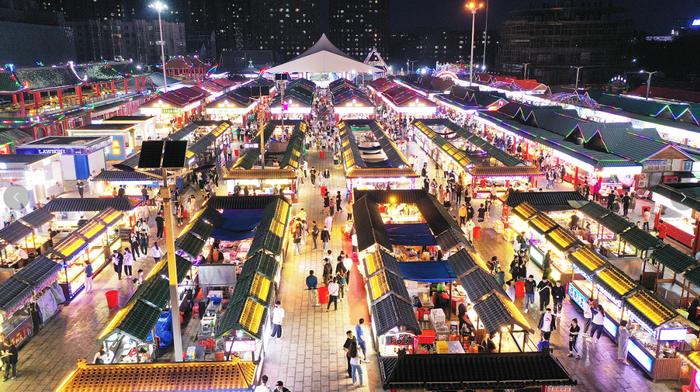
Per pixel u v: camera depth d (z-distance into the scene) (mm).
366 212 29250
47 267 23297
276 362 20141
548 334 20422
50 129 53875
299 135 52188
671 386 18359
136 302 19719
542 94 81500
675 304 23391
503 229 32312
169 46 194000
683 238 30672
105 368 15312
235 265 24469
